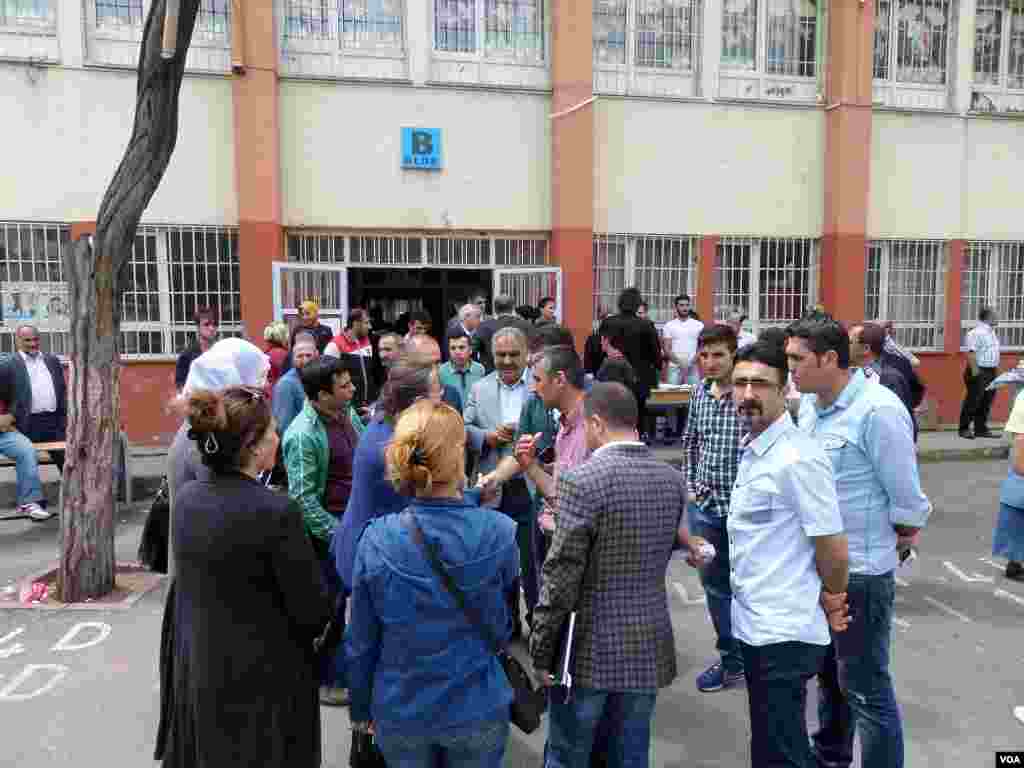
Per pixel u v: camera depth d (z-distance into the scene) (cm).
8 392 778
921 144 1264
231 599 237
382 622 234
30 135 996
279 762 241
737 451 400
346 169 1080
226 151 1041
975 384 1185
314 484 367
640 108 1165
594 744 288
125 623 502
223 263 1055
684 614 538
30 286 1013
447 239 1129
